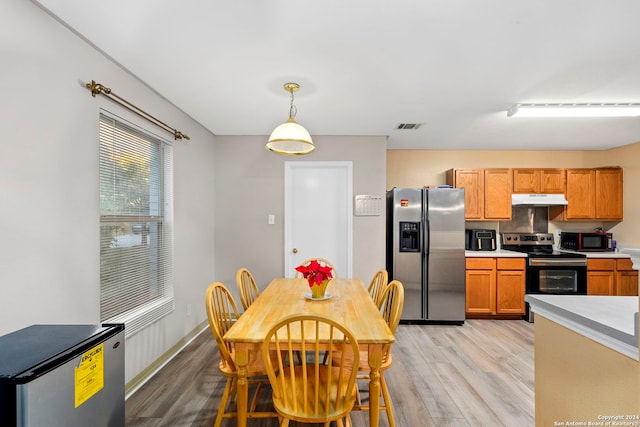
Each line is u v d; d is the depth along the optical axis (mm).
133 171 2361
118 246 2203
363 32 1704
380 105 2824
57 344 1002
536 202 4238
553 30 1668
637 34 1691
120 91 2143
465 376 2557
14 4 1415
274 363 1927
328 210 3980
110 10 1535
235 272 3916
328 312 2018
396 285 2086
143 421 1972
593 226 4531
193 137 3299
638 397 1002
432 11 1520
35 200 1528
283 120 3301
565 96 2568
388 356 1935
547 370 1416
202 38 1777
